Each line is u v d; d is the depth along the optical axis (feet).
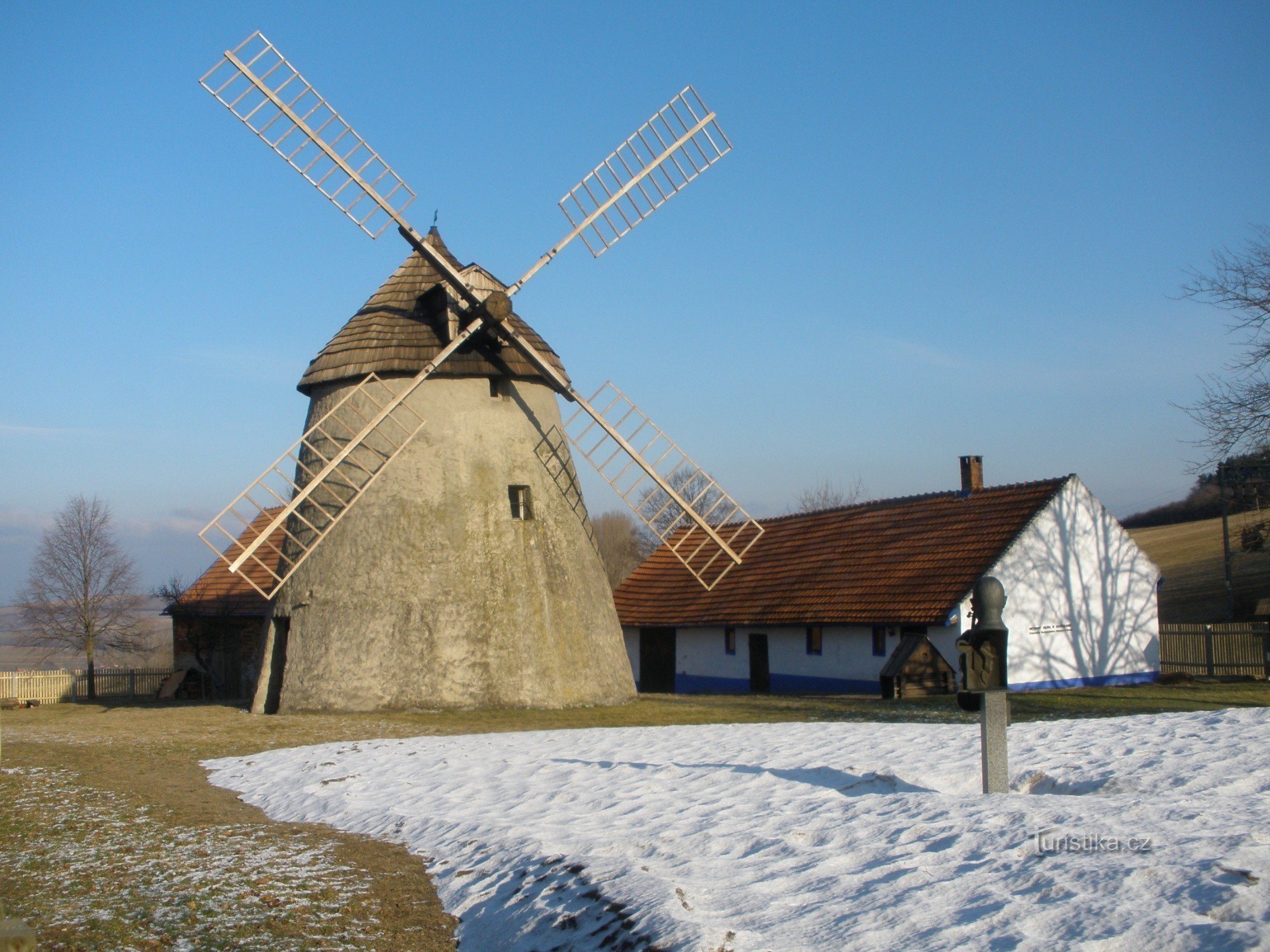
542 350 73.00
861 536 93.61
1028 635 78.48
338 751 46.68
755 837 24.59
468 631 67.31
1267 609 103.81
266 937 22.49
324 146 67.56
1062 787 29.99
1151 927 15.78
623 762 38.75
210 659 104.32
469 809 32.96
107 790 40.19
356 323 72.84
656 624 101.14
